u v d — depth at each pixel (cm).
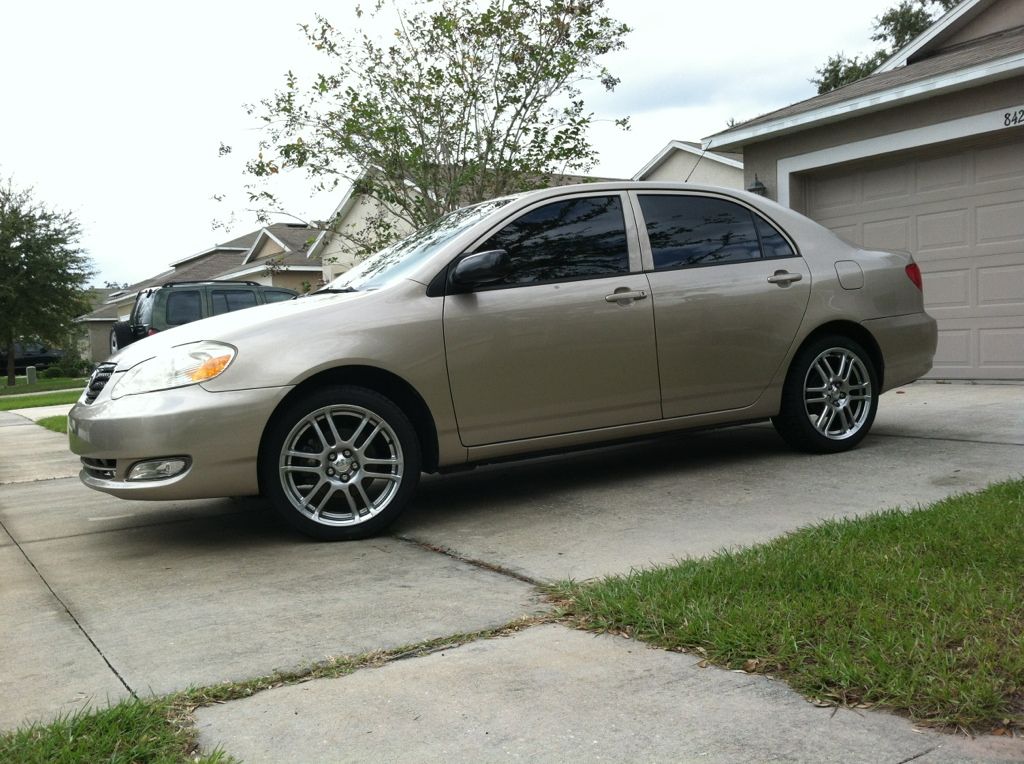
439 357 434
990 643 232
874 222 962
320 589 343
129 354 428
